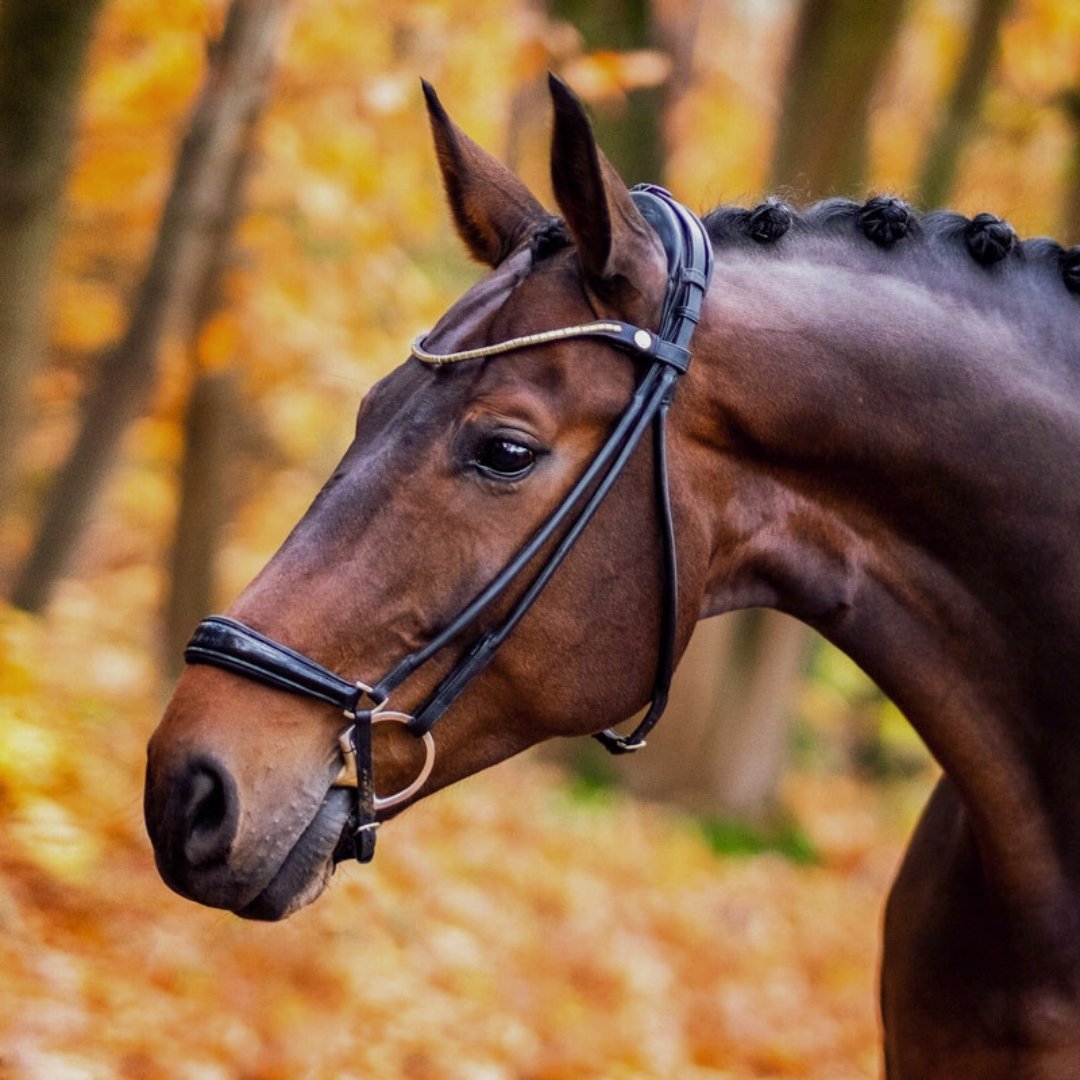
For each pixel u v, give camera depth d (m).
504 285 4.77
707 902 17.33
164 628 19.66
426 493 4.51
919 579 5.04
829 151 18.83
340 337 18.36
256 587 4.54
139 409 15.16
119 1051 8.18
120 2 14.23
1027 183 23.58
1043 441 4.95
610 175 4.59
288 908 4.50
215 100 13.74
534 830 17.39
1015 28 20.98
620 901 16.12
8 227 10.42
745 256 5.01
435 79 16.39
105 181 16.22
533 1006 12.30
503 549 4.53
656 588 4.70
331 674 4.45
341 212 16.06
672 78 20.02
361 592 4.46
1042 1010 5.08
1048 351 5.12
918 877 5.68
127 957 9.31
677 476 4.74
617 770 20.70
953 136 20.89
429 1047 10.42
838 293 4.98
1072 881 5.04
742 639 21.02
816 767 30.42
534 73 15.89
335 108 15.86
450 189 5.25
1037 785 5.05
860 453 4.91
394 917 12.25
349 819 4.59
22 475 11.07
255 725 4.41
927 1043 5.43
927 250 5.16
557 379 4.58
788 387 4.84
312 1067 9.36
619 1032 12.45
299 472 28.92
